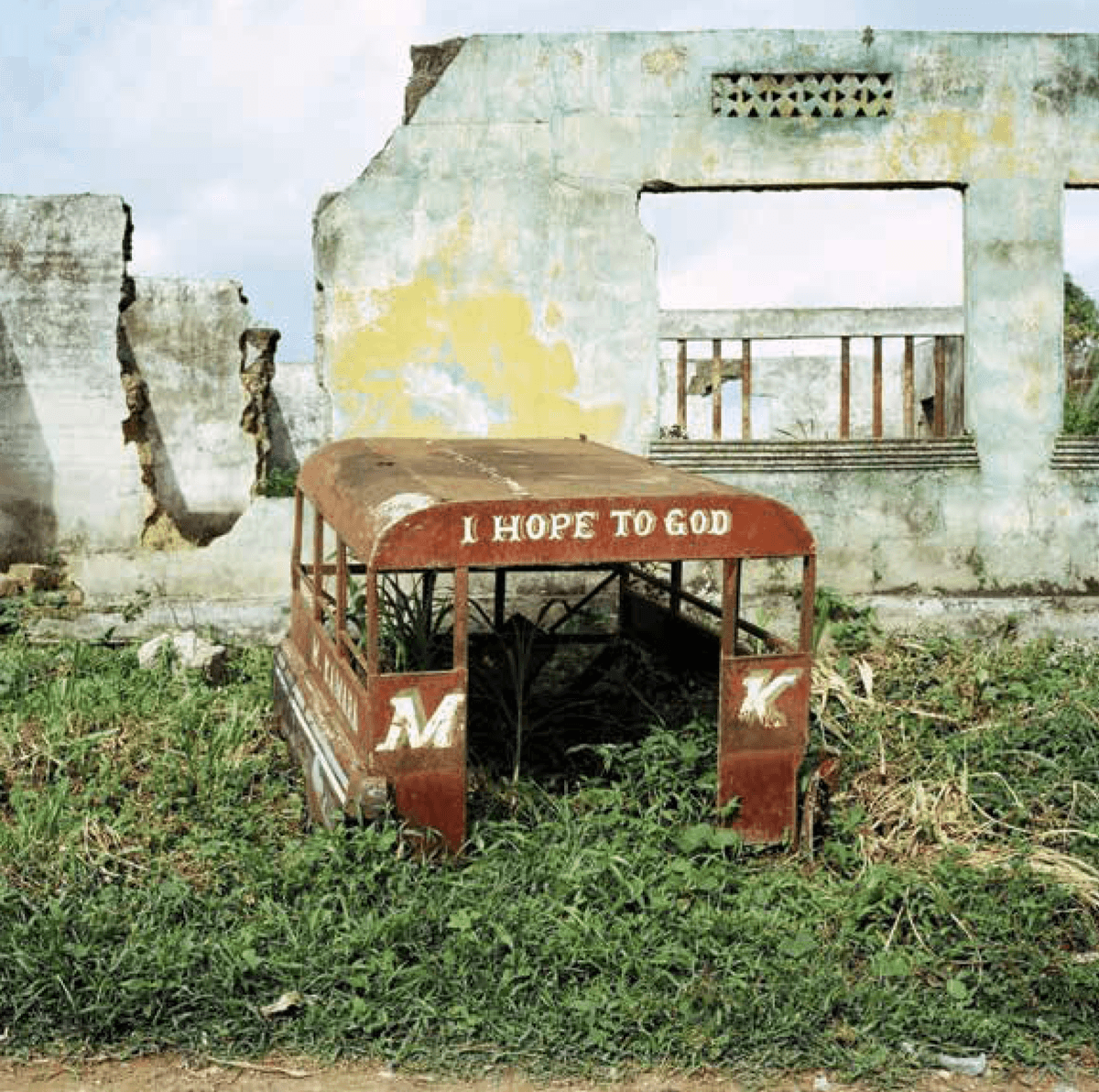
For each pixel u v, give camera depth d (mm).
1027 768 7094
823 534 9609
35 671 8477
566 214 9383
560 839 5914
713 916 5293
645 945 5125
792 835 6031
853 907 5500
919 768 7086
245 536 9586
